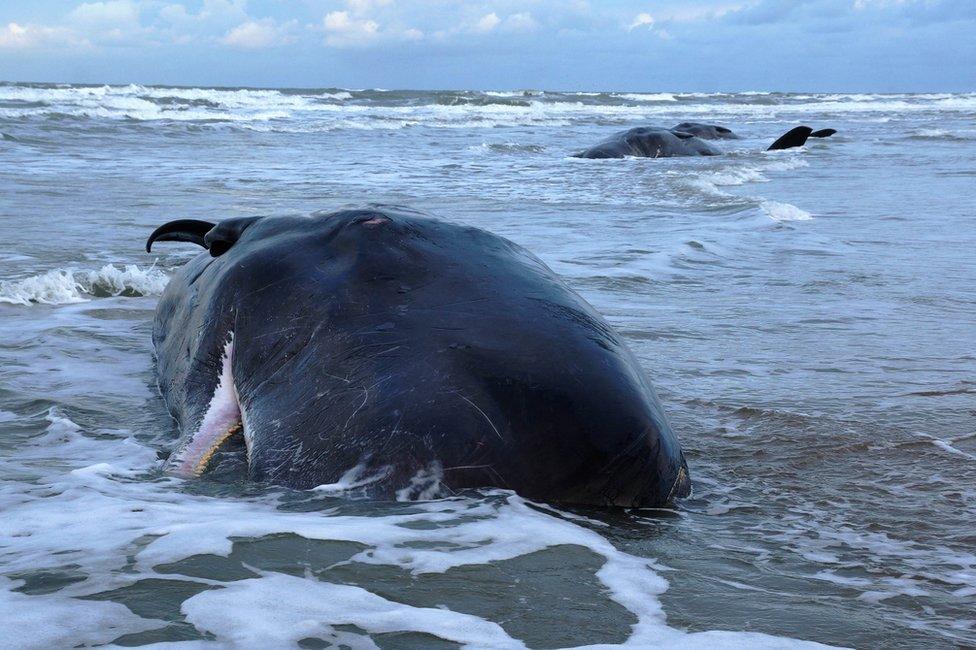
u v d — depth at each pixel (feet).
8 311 25.63
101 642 8.75
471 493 12.86
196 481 13.91
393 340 14.07
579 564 11.11
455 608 9.80
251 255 16.51
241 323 15.85
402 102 198.90
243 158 78.38
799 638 9.48
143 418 17.30
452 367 13.47
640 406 13.34
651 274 33.09
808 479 14.80
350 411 13.58
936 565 11.63
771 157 88.38
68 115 116.78
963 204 54.80
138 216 42.68
